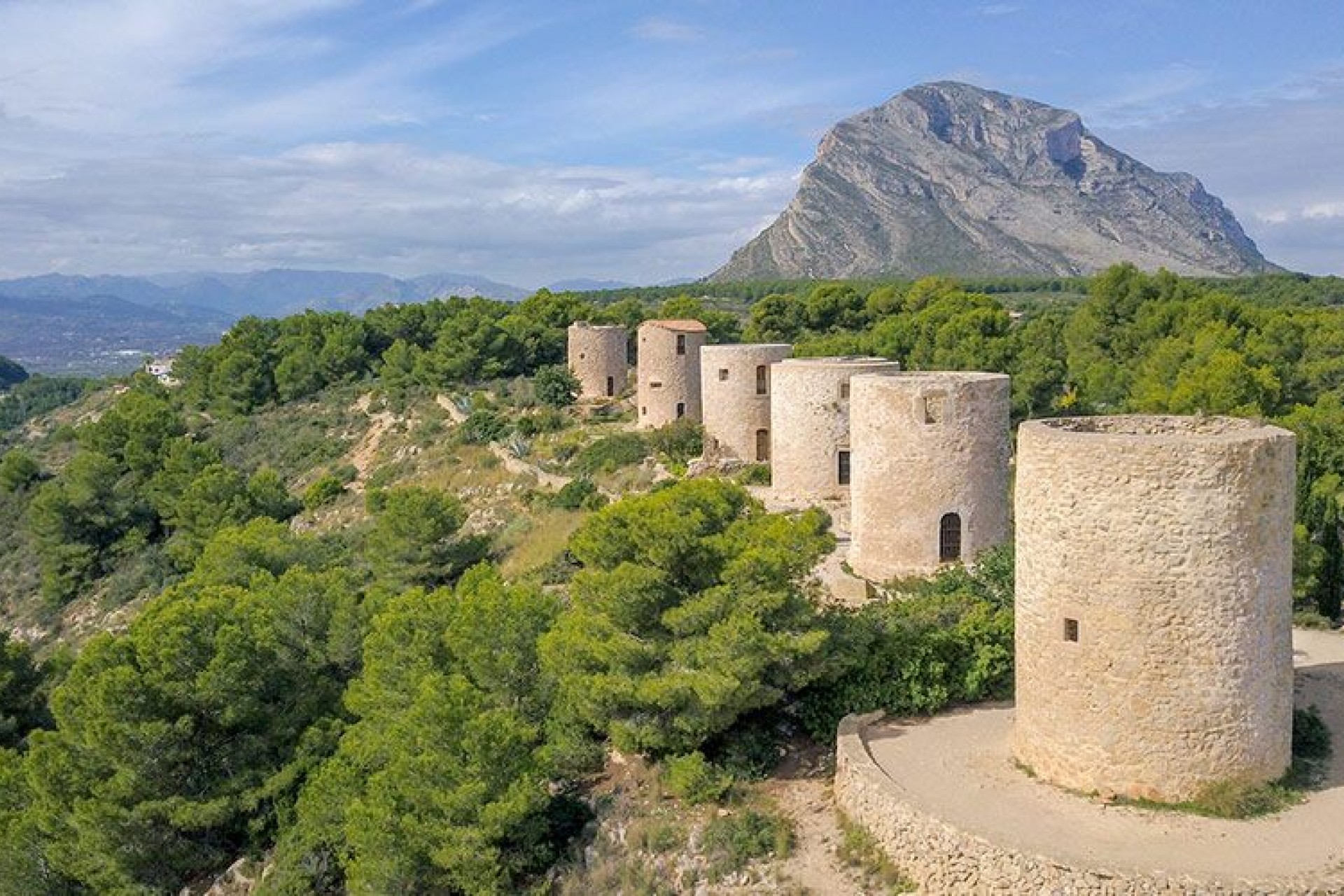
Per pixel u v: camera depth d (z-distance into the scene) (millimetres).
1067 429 22922
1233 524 19422
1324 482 42156
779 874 20953
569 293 118250
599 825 23797
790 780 24344
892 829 20500
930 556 33781
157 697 28562
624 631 25828
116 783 27422
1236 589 19578
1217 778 19953
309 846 25875
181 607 31328
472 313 97438
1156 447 19438
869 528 34750
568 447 67562
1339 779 21297
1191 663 19656
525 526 54750
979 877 18812
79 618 67062
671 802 23859
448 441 76688
